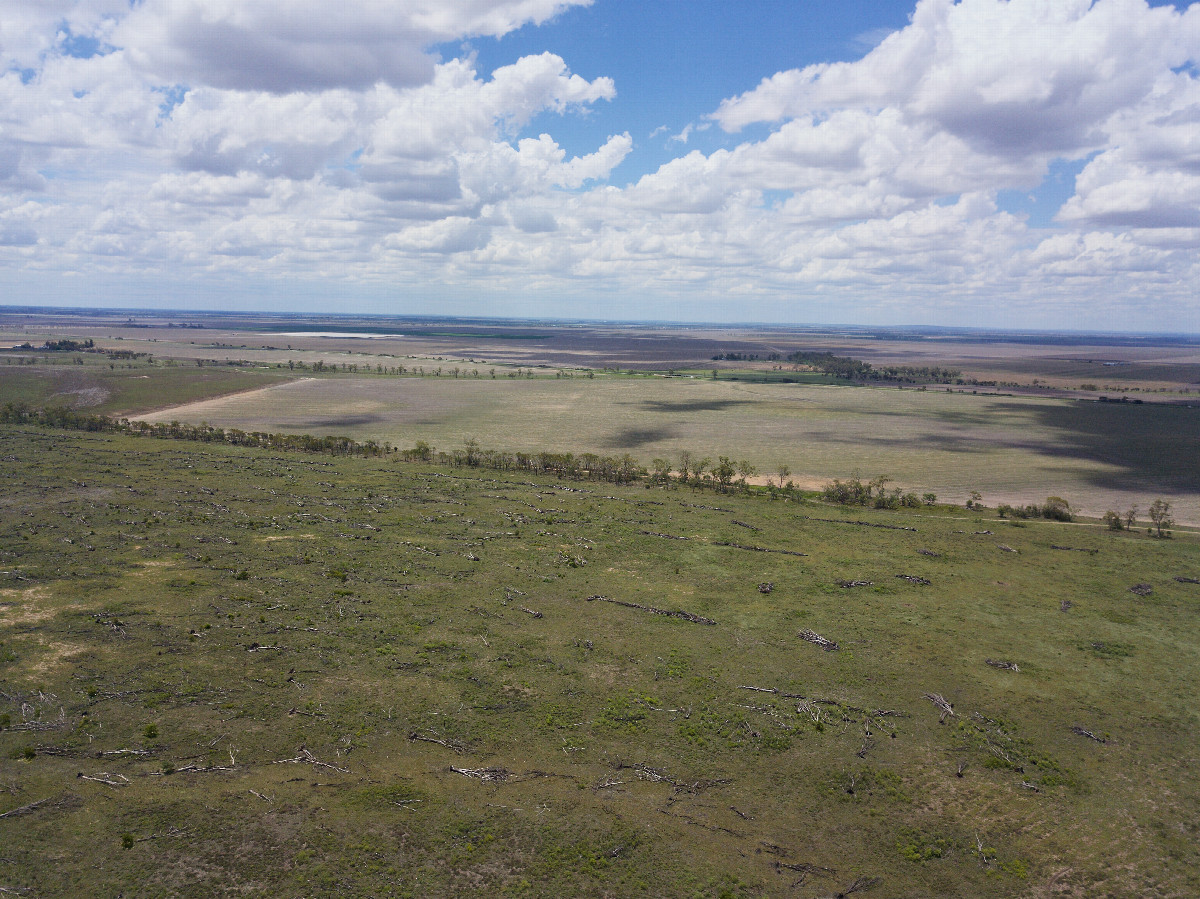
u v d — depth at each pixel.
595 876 30.48
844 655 50.41
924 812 35.03
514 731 40.38
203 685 43.22
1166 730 42.03
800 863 31.62
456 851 31.47
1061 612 58.19
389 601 57.09
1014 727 42.06
